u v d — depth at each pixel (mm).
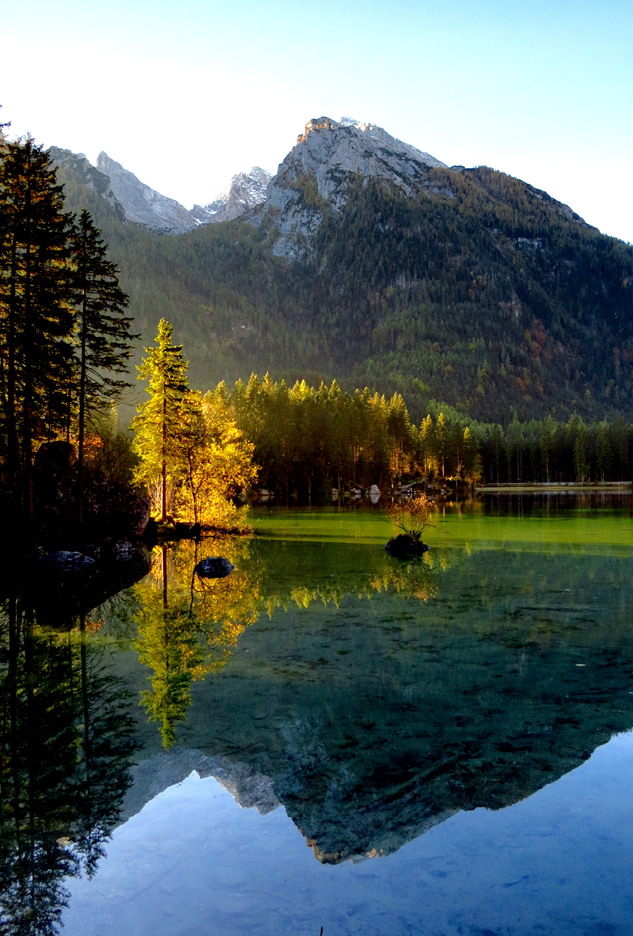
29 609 15617
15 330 24516
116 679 9938
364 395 112062
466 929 4082
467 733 7371
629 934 4008
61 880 4801
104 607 15773
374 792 6035
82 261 27641
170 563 24094
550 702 8352
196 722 7969
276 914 4293
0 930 4219
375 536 34219
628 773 6320
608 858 4895
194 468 37750
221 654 11180
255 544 30375
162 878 4801
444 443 113062
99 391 30094
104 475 34750
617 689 8852
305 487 85375
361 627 12930
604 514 47031
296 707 8383
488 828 5383
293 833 5406
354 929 4113
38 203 24688
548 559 22734
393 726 7609
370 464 95938
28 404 25156
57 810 5926
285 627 13078
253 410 95750
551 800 5793
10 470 23641
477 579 18625
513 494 90938
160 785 6340
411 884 4629
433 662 10312
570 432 135875
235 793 6141
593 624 12875
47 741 7586
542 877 4637
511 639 11727
